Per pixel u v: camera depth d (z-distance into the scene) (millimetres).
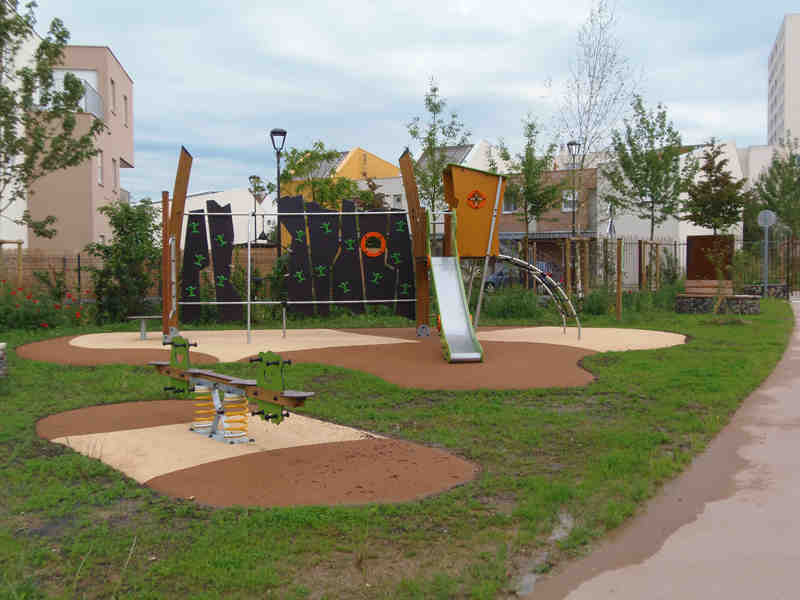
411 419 7039
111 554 3719
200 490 4793
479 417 6977
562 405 7566
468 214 13156
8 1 14578
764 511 4273
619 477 4934
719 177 26938
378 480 4988
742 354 10516
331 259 14664
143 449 5898
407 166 13750
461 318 11609
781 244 25969
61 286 17578
